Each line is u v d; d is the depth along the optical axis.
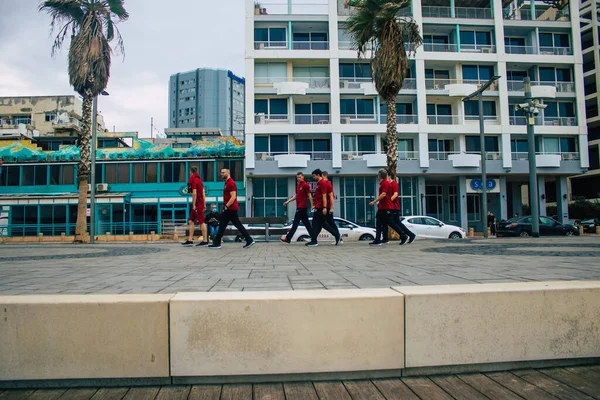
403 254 7.23
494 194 31.72
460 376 2.33
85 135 17.22
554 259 5.68
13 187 31.16
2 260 6.77
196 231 26.48
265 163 28.53
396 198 10.41
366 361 2.28
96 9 16.80
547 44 31.50
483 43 31.08
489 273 4.09
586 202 38.56
